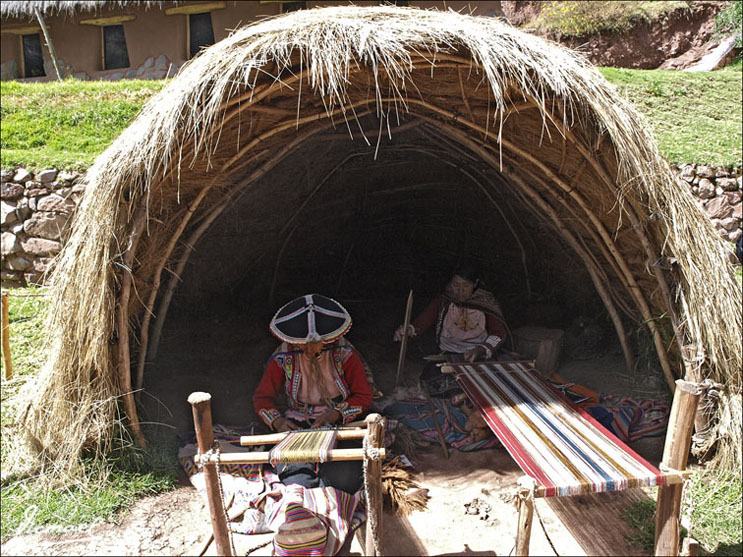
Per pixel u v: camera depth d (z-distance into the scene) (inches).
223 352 217.5
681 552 103.6
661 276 147.6
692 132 317.4
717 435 137.3
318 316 138.3
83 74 531.5
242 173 177.3
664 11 510.6
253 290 268.1
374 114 199.5
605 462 108.7
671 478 102.4
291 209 248.1
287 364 143.3
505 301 261.4
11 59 541.3
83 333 132.9
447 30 134.5
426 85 156.1
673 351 162.6
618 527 122.3
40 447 136.3
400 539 118.3
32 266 230.8
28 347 188.1
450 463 146.7
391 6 149.0
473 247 287.7
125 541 116.7
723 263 143.9
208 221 179.2
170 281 181.3
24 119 289.4
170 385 184.7
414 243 300.2
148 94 317.1
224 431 152.1
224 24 503.8
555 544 117.0
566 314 240.8
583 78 137.6
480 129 165.2
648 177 137.6
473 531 120.9
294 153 217.6
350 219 279.7
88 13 510.3
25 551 113.4
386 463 139.6
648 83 366.9
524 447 116.0
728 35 500.1
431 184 265.9
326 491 117.8
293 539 105.7
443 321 192.2
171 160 134.0
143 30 511.2
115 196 133.1
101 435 135.2
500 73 139.2
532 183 189.9
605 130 139.6
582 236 187.9
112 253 134.8
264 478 132.6
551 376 185.8
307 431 111.9
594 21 513.0
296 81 141.4
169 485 134.7
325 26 135.6
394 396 179.9
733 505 127.6
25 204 229.6
